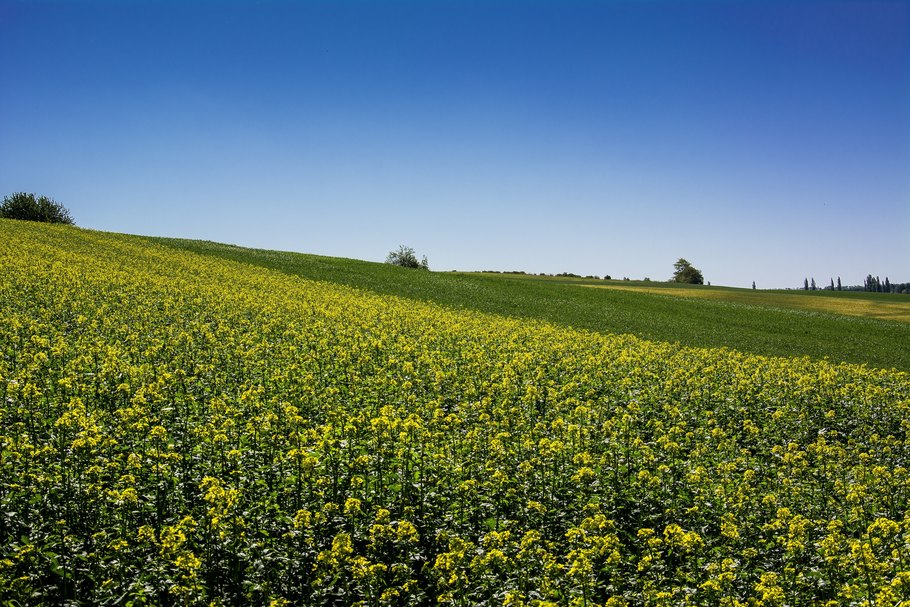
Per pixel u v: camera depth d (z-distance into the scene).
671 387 26.34
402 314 42.38
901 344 57.34
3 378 18.88
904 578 11.16
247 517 13.04
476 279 85.56
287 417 18.06
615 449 18.94
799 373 29.88
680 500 16.08
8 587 10.05
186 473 14.63
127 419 16.36
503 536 12.62
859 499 15.76
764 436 22.19
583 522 13.41
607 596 12.16
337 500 14.32
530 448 17.80
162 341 26.09
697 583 12.44
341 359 26.47
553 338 37.75
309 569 11.89
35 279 36.19
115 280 39.94
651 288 119.69
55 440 15.37
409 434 17.36
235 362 24.61
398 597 11.48
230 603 10.88
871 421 23.72
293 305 40.25
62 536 11.70
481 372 26.94
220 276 52.44
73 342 24.77
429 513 14.06
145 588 10.78
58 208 103.19
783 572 12.80
